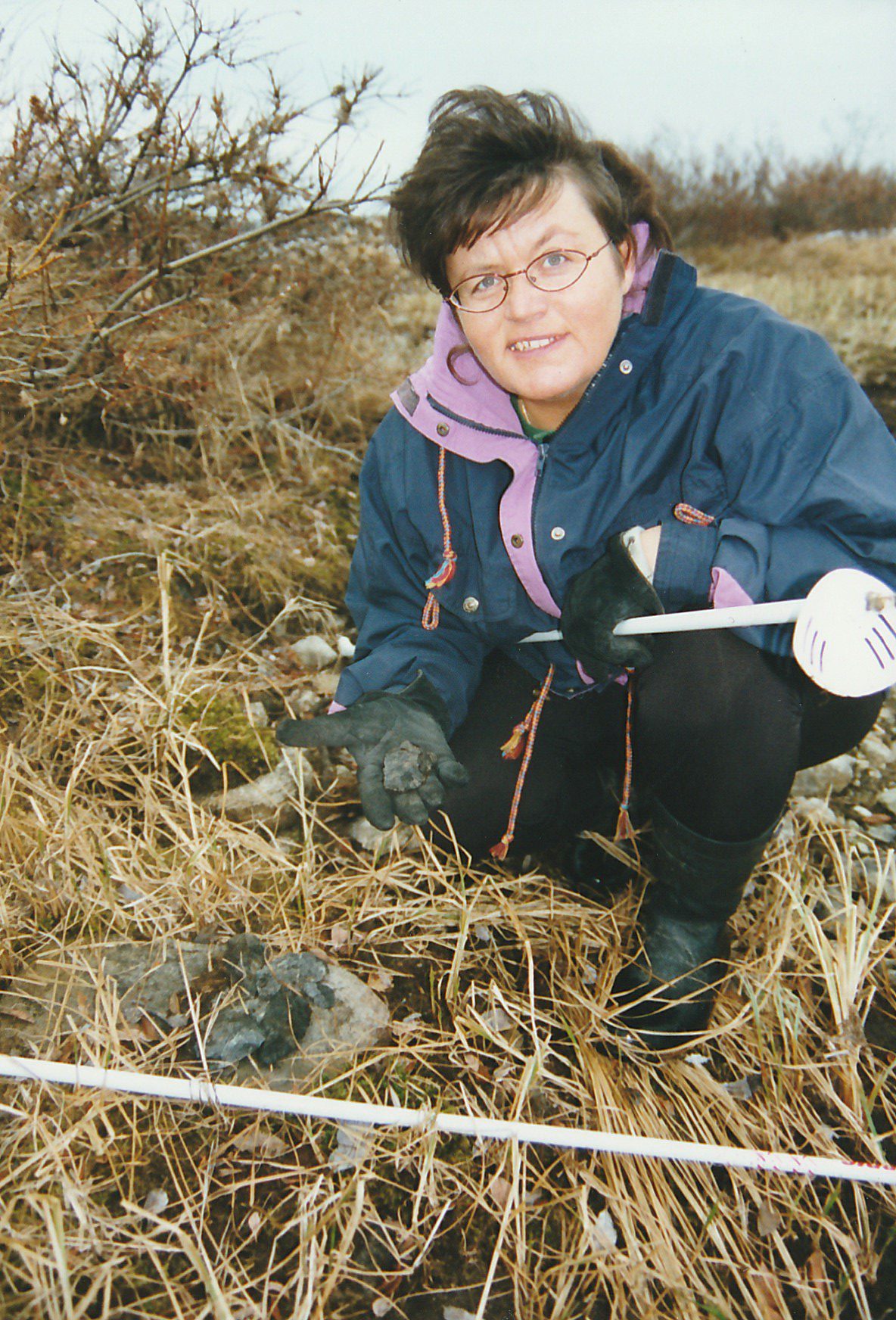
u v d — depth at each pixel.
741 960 1.82
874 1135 1.53
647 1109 1.59
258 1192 1.43
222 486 2.83
